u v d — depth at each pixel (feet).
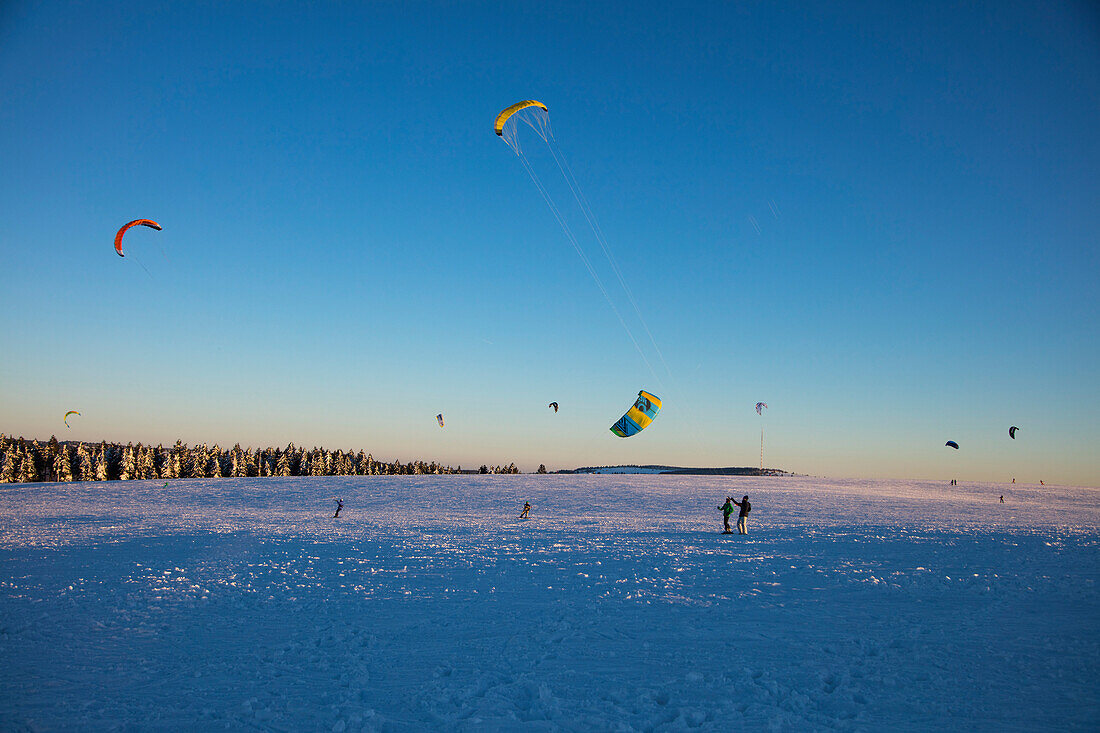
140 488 176.76
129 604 36.24
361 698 21.22
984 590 36.09
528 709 20.10
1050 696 20.02
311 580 43.78
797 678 22.21
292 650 26.89
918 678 21.88
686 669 23.41
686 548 59.11
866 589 37.11
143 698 21.33
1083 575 40.73
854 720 18.61
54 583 42.96
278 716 19.76
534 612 33.12
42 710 20.22
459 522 95.20
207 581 43.65
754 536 68.80
